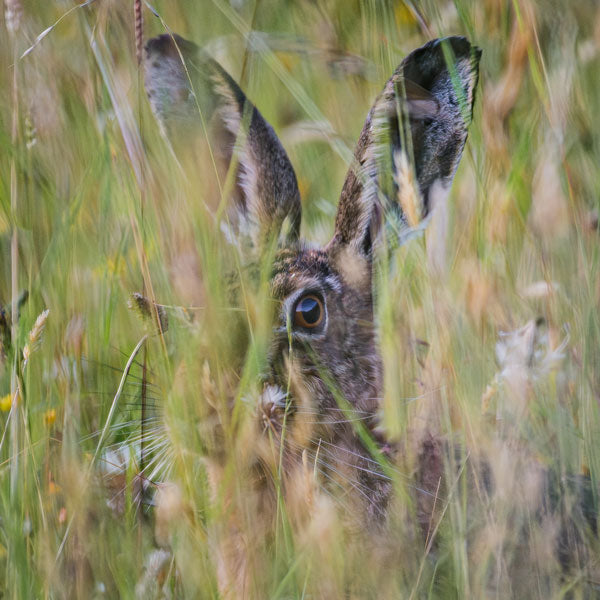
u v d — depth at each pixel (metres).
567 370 6.82
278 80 8.84
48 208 7.39
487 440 5.93
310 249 6.57
